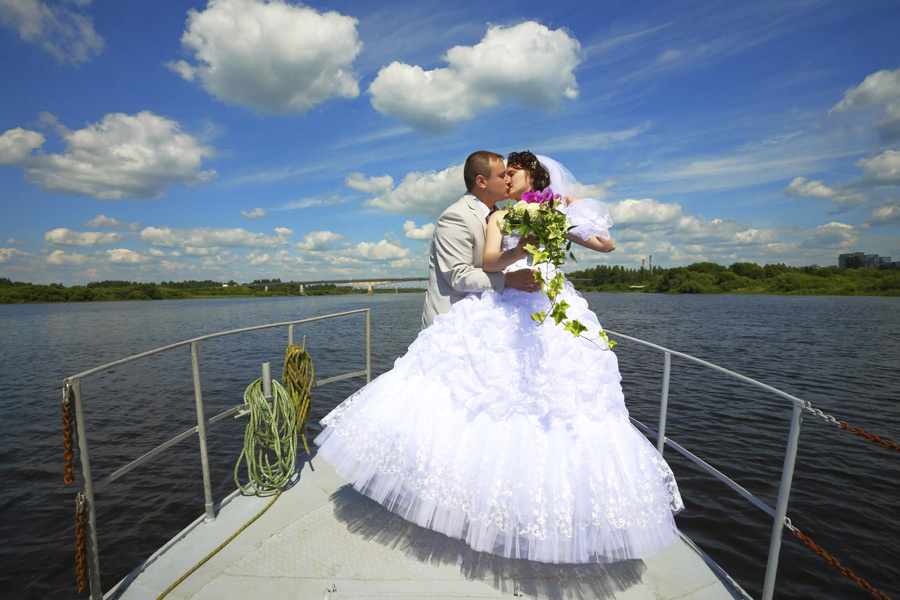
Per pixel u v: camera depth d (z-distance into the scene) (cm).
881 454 891
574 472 168
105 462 875
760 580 516
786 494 163
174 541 213
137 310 8662
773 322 4103
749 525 623
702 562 196
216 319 5544
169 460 866
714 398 1318
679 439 966
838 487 746
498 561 194
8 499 744
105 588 525
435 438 184
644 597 174
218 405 1286
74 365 2145
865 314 5247
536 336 190
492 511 167
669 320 4319
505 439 176
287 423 274
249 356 2192
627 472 172
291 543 209
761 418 1121
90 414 1195
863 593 497
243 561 198
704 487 735
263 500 251
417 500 184
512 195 220
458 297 216
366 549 204
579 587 179
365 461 195
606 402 181
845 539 599
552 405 178
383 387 210
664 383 242
